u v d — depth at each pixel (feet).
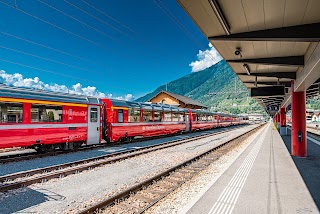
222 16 17.75
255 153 40.52
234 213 15.40
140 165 32.27
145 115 63.36
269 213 15.46
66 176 25.73
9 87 33.32
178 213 15.38
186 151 45.75
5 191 20.36
